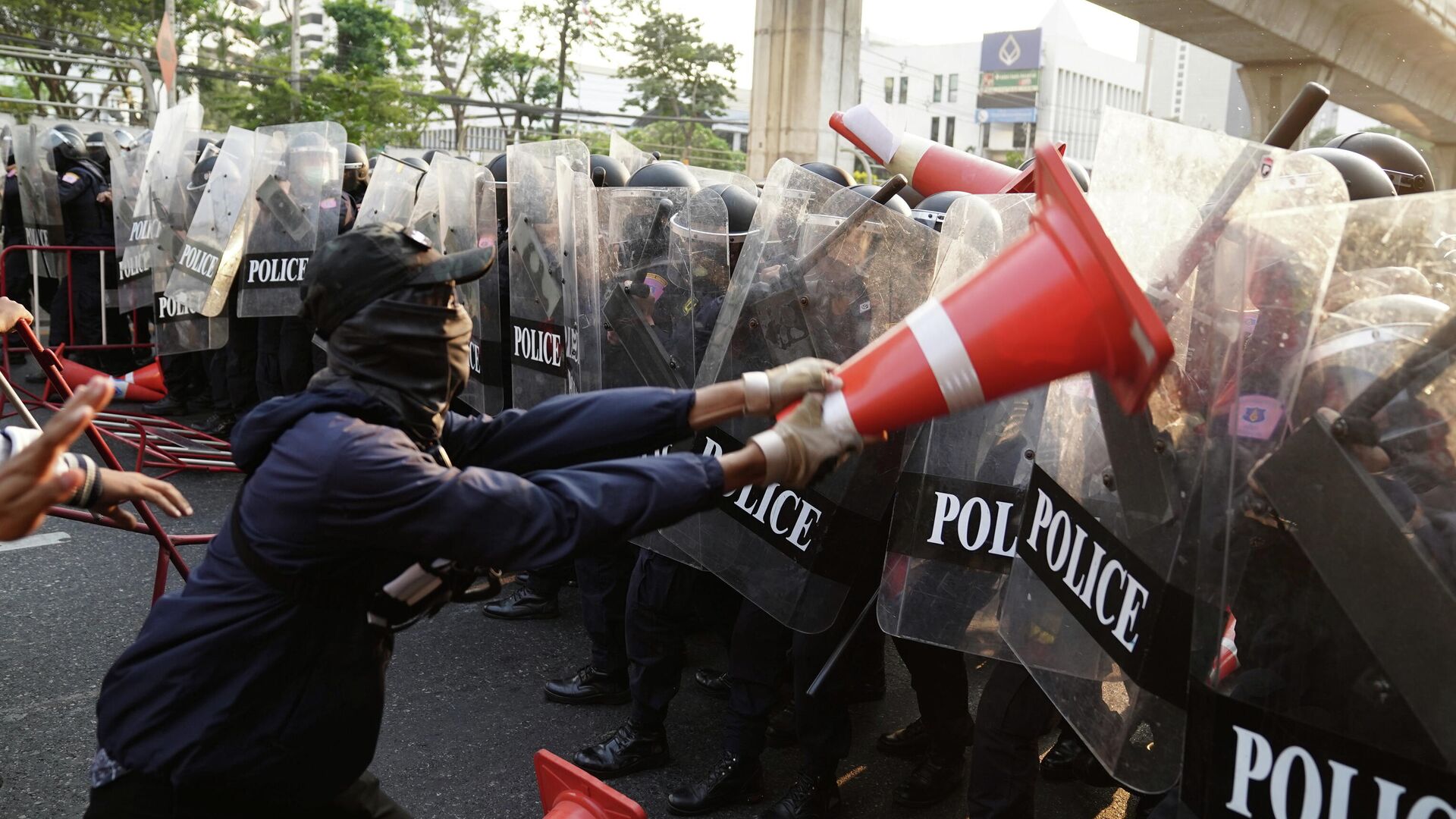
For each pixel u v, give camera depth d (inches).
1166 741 73.2
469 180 167.2
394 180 194.5
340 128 214.8
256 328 256.2
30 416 101.2
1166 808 76.1
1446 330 57.5
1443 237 60.7
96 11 823.1
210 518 218.7
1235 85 1123.3
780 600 108.3
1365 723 56.7
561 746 136.9
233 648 63.4
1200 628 64.1
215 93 1046.4
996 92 3184.1
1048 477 81.9
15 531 56.8
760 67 808.3
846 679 117.3
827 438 58.5
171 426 201.0
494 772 130.3
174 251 239.3
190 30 1039.0
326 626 64.1
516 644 169.2
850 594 112.4
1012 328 55.6
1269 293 62.6
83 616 169.0
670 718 147.6
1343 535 58.2
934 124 3289.9
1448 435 58.4
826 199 105.3
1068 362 56.2
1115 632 75.4
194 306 223.1
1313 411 60.2
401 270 62.6
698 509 59.4
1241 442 62.4
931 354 56.9
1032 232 57.7
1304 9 966.4
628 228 123.2
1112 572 75.9
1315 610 58.9
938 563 95.1
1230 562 62.3
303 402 62.6
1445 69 1160.8
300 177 215.6
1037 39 3085.6
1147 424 73.3
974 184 179.0
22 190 332.5
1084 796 131.4
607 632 146.9
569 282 132.8
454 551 59.5
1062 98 3169.3
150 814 66.1
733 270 127.4
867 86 2763.3
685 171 157.4
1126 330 54.2
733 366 107.4
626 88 1654.8
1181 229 71.3
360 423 61.7
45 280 350.0
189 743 63.4
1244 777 61.4
